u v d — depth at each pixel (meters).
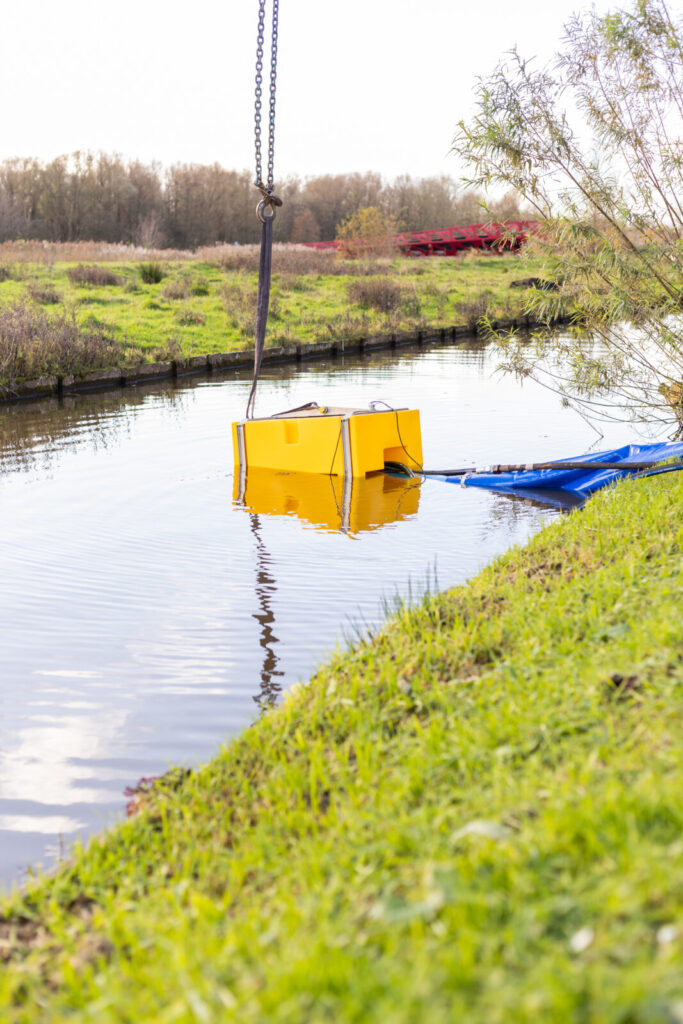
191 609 5.50
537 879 2.09
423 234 53.03
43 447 10.83
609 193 8.98
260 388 16.19
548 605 4.38
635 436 10.93
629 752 2.72
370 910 2.19
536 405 13.59
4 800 3.47
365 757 3.19
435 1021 1.68
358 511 7.79
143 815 3.16
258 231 89.81
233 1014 1.85
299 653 4.82
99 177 85.31
